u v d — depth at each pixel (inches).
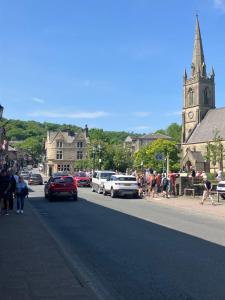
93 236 549.3
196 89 3880.4
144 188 1385.3
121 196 1364.4
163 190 1332.4
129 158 3410.4
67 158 5017.2
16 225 639.8
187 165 3587.6
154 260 401.4
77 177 2139.5
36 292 282.8
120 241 509.4
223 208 946.1
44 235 538.9
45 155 5610.2
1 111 1026.7
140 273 351.6
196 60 3937.0
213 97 3917.3
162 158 1384.1
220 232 587.5
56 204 1069.1
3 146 1974.7
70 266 364.8
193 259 404.5
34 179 2434.8
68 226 651.5
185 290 300.8
